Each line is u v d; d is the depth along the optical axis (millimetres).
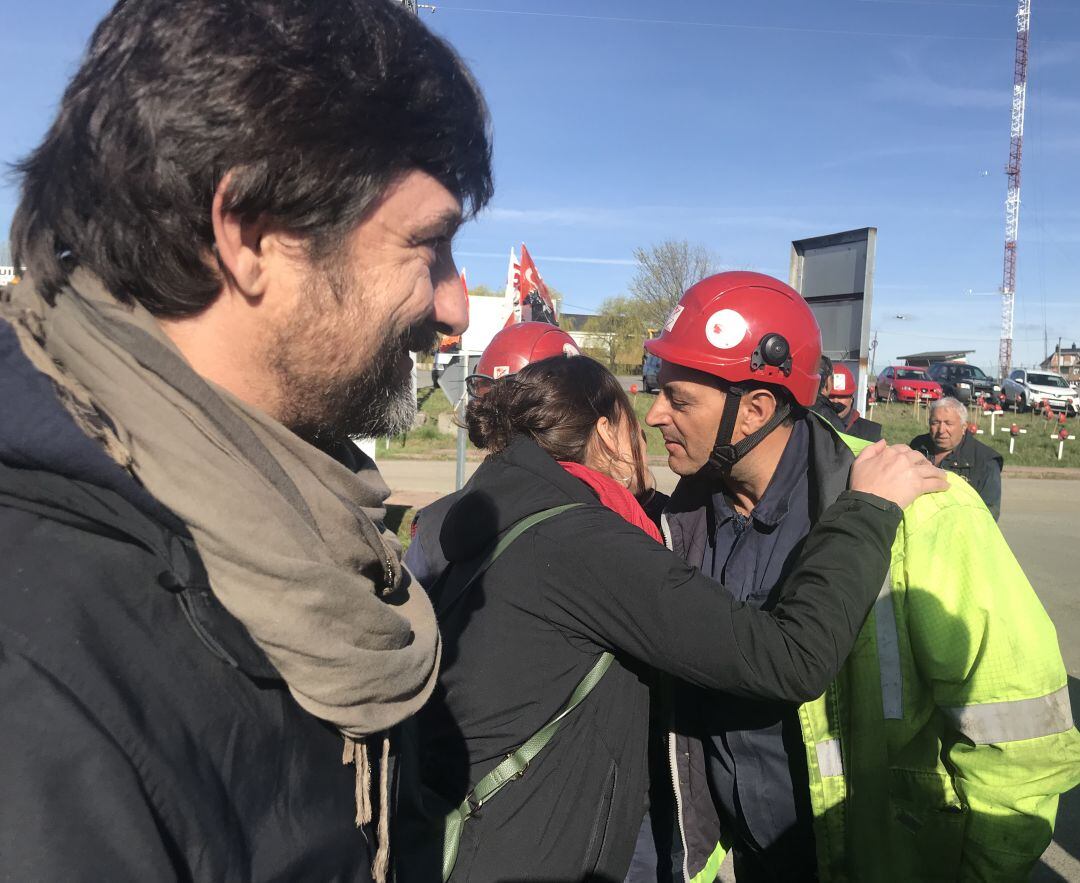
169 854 540
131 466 604
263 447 703
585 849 1438
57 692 503
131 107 621
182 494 610
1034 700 1459
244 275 673
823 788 1584
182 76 615
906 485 1512
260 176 642
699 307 1804
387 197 724
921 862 1605
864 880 1553
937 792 1607
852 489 1535
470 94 813
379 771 852
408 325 783
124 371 619
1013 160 57000
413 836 1344
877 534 1429
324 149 661
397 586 917
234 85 619
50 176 663
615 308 45500
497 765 1437
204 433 642
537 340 3951
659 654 1370
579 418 1763
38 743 485
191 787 572
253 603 635
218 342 706
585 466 1782
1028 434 21328
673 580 1366
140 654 568
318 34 657
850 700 1570
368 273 733
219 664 625
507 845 1398
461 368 6246
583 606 1415
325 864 703
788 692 1294
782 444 1811
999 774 1479
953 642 1475
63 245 668
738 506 1928
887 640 1552
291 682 675
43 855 467
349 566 784
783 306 1763
